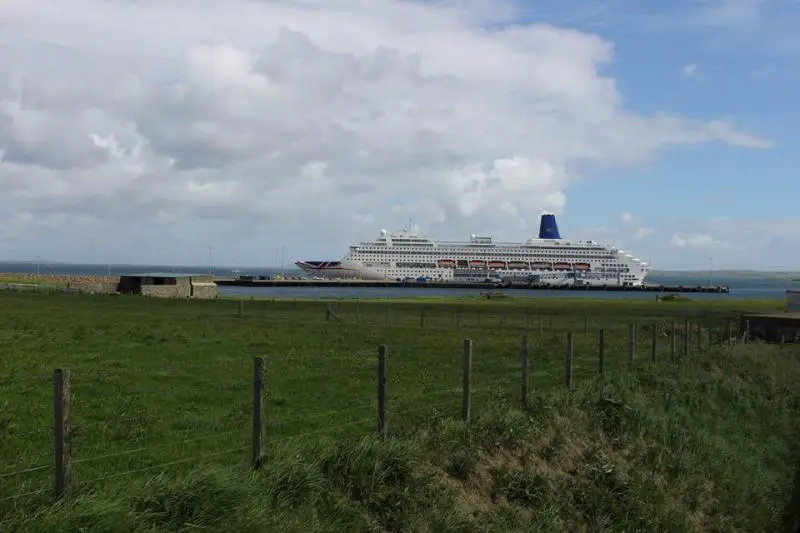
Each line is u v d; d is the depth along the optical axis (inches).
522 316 2267.5
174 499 308.0
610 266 7770.7
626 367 867.4
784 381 1063.0
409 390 672.4
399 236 7598.4
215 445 433.4
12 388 599.5
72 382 642.8
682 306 3410.4
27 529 264.7
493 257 7618.1
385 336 1273.4
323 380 717.9
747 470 643.5
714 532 527.5
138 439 447.8
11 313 1496.1
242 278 7450.8
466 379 510.0
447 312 2356.1
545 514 438.6
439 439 458.9
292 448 389.1
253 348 989.2
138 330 1190.9
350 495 369.4
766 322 1734.7
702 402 800.3
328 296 4274.1
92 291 2733.8
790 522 567.8
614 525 471.5
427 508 386.9
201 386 657.0
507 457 485.4
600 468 518.0
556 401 598.2
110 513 284.0
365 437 416.2
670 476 570.9
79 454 406.6
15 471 360.8
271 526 315.3
